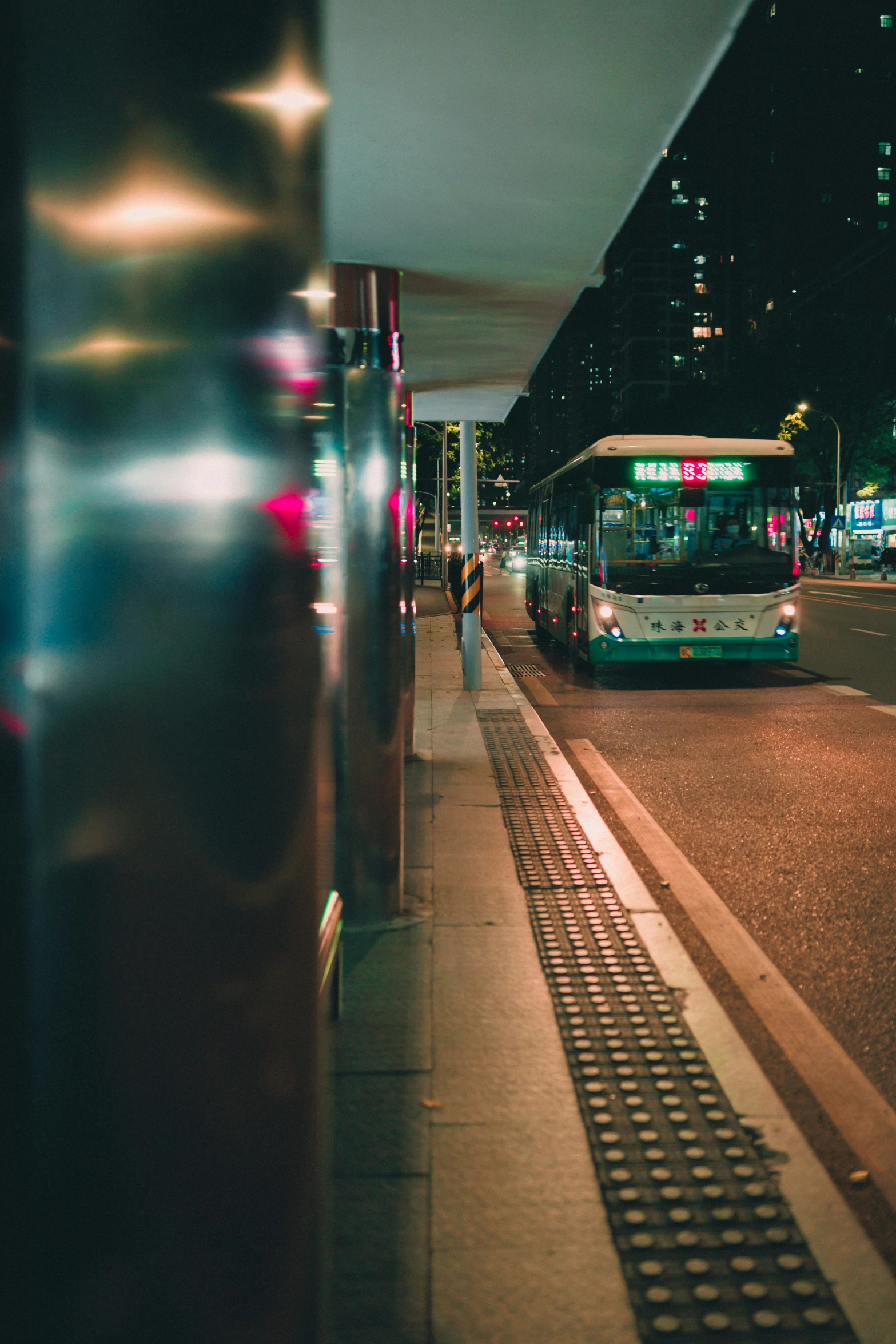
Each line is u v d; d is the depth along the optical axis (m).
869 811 6.88
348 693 4.44
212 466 0.91
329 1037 3.42
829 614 27.19
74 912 0.85
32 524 0.81
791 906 5.00
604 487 13.02
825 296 81.56
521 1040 3.42
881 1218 2.54
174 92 0.88
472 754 8.48
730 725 10.40
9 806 0.82
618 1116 2.95
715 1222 2.46
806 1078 3.28
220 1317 0.97
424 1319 2.14
